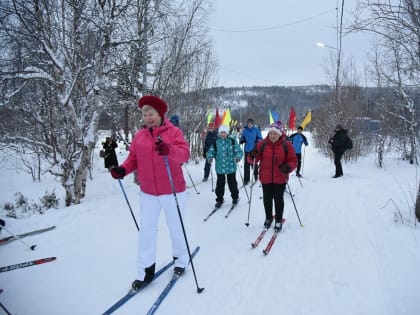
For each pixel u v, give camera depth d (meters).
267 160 4.73
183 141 3.13
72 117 6.34
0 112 7.04
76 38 6.44
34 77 5.82
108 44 6.46
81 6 6.23
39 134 7.73
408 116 11.34
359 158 13.51
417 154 11.57
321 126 16.53
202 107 14.49
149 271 3.24
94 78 6.90
